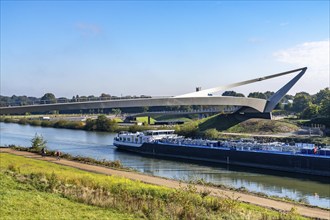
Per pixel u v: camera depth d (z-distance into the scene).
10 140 122.81
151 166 77.62
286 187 57.41
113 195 29.28
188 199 28.33
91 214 22.22
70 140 123.06
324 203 46.19
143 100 112.44
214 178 64.81
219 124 140.12
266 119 139.88
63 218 20.64
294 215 28.73
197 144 91.06
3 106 100.00
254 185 58.75
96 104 104.25
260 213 28.31
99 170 56.06
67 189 29.41
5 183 28.69
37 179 32.78
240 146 82.75
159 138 101.75
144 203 26.41
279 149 76.44
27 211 21.02
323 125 124.38
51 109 101.50
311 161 68.31
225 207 28.16
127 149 100.50
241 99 135.50
